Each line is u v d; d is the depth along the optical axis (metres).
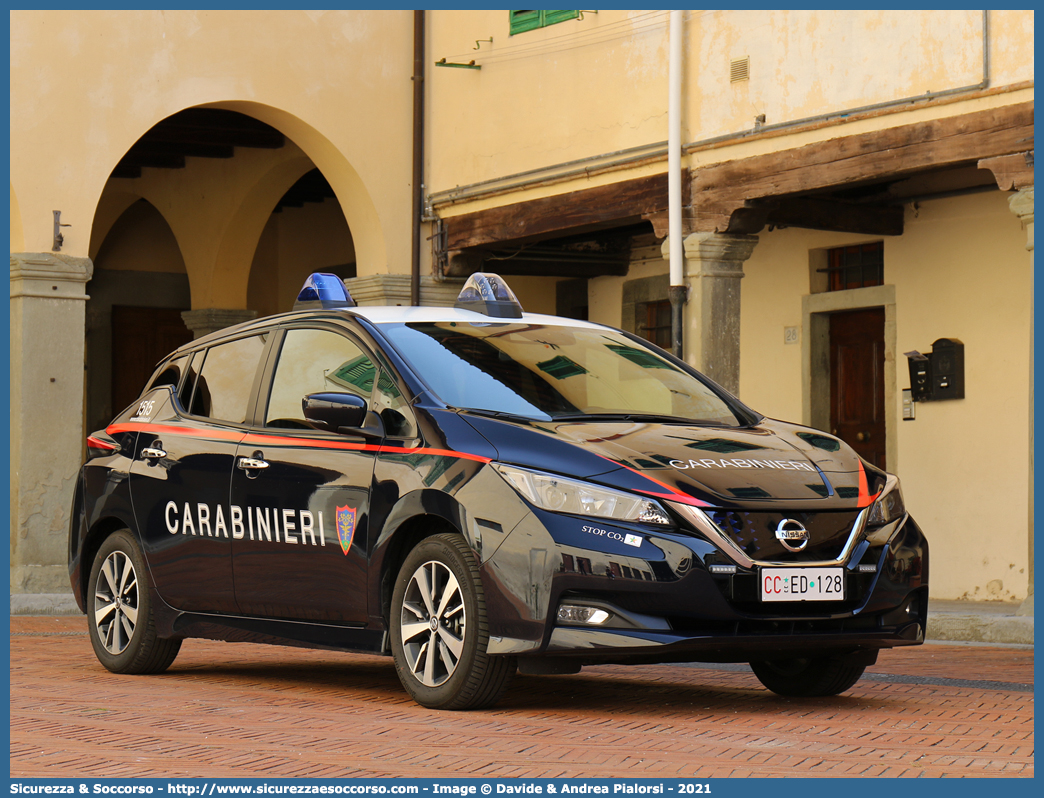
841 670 7.16
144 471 8.52
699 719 6.40
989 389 14.80
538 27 16.83
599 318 20.11
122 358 23.58
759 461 6.59
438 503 6.59
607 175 15.87
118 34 16.47
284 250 23.86
